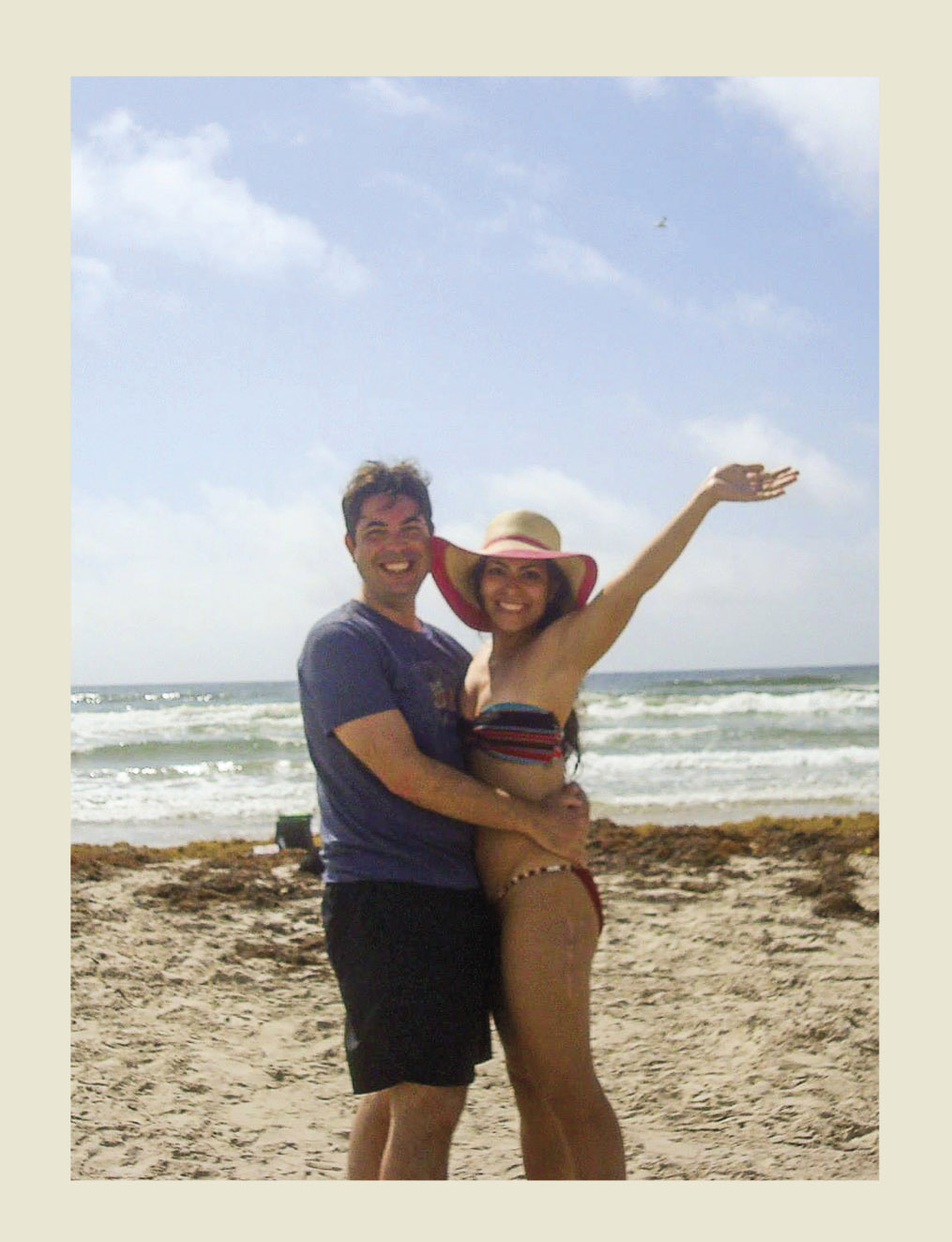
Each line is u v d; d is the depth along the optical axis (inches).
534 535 157.3
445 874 144.6
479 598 160.7
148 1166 187.3
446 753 148.8
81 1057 239.5
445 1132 141.6
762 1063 234.5
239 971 303.6
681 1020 263.4
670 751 1090.1
